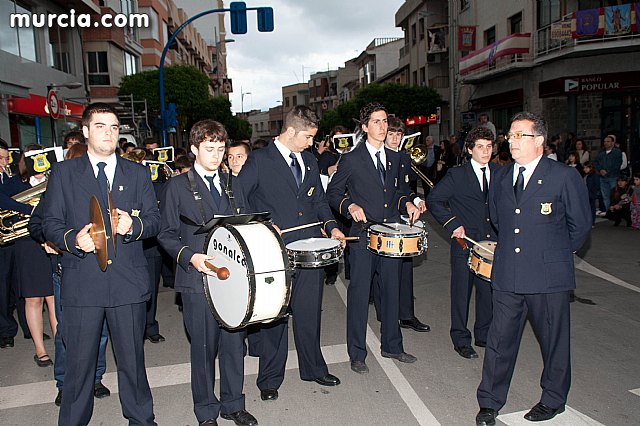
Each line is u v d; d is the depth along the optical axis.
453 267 5.64
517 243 4.17
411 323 6.46
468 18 30.67
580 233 4.15
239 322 3.76
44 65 20.34
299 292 4.88
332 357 5.68
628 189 12.57
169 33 46.72
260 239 3.81
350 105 48.09
